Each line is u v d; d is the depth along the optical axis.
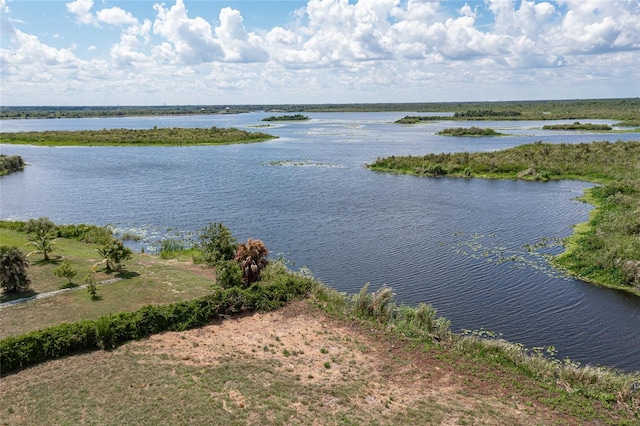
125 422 21.73
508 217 65.56
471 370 28.00
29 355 26.88
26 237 53.66
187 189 86.56
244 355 29.25
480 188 87.00
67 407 22.80
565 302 38.03
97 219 65.94
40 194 82.31
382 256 49.78
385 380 26.89
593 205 71.56
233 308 34.94
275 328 33.25
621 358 30.12
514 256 49.16
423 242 54.47
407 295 40.00
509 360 29.09
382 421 22.86
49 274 41.47
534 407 24.44
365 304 36.03
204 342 30.83
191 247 53.22
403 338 31.83
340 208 71.56
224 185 90.38
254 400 24.06
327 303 37.38
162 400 23.62
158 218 66.44
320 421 22.56
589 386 26.30
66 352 28.41
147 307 32.06
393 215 67.19
